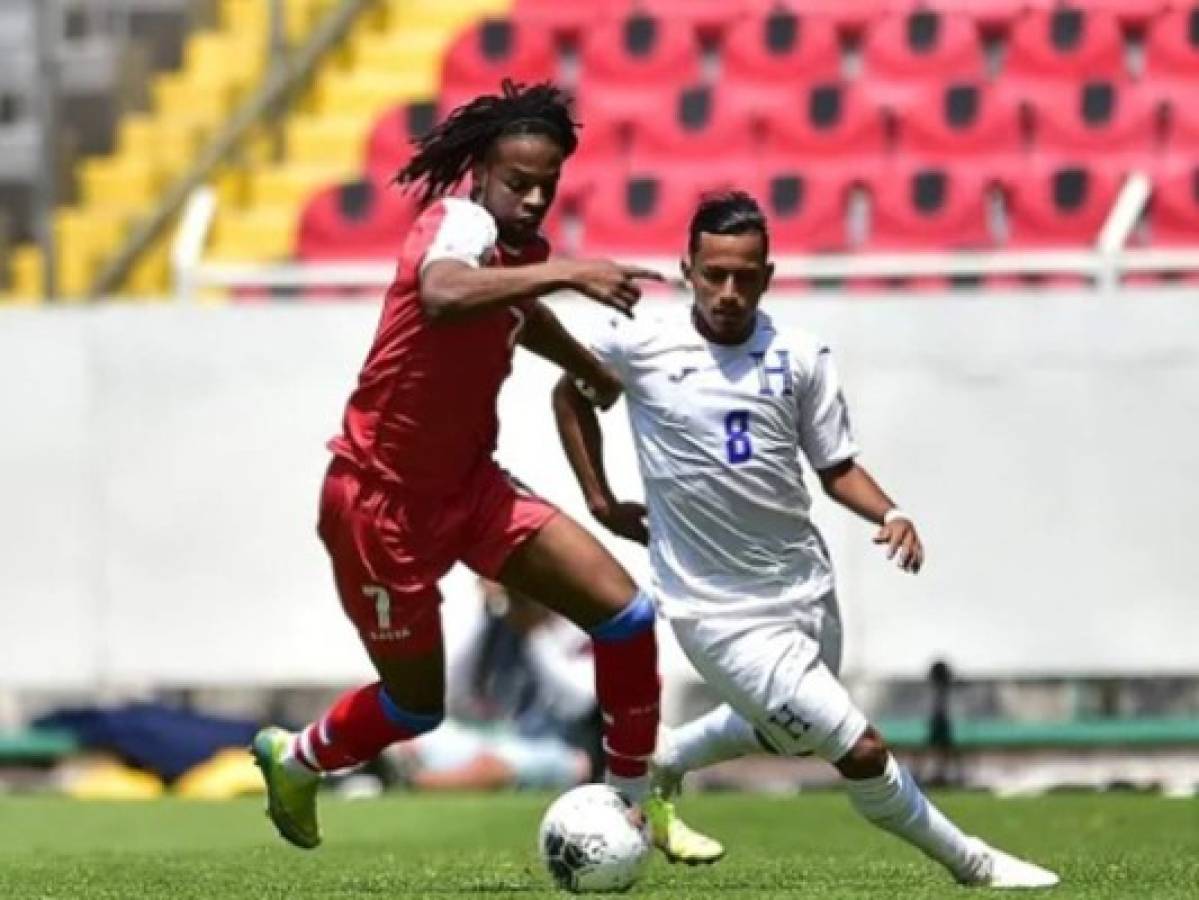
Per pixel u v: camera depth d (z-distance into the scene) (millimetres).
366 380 26906
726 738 30734
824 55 79500
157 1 83000
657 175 76250
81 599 61688
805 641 28469
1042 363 59438
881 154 76438
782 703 28266
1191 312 59312
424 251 26094
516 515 27203
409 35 84250
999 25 80000
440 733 59062
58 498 61625
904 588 59750
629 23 80812
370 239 76188
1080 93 77562
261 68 82562
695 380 28375
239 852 39750
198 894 28109
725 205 28203
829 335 59594
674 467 28547
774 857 36938
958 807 50344
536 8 84625
